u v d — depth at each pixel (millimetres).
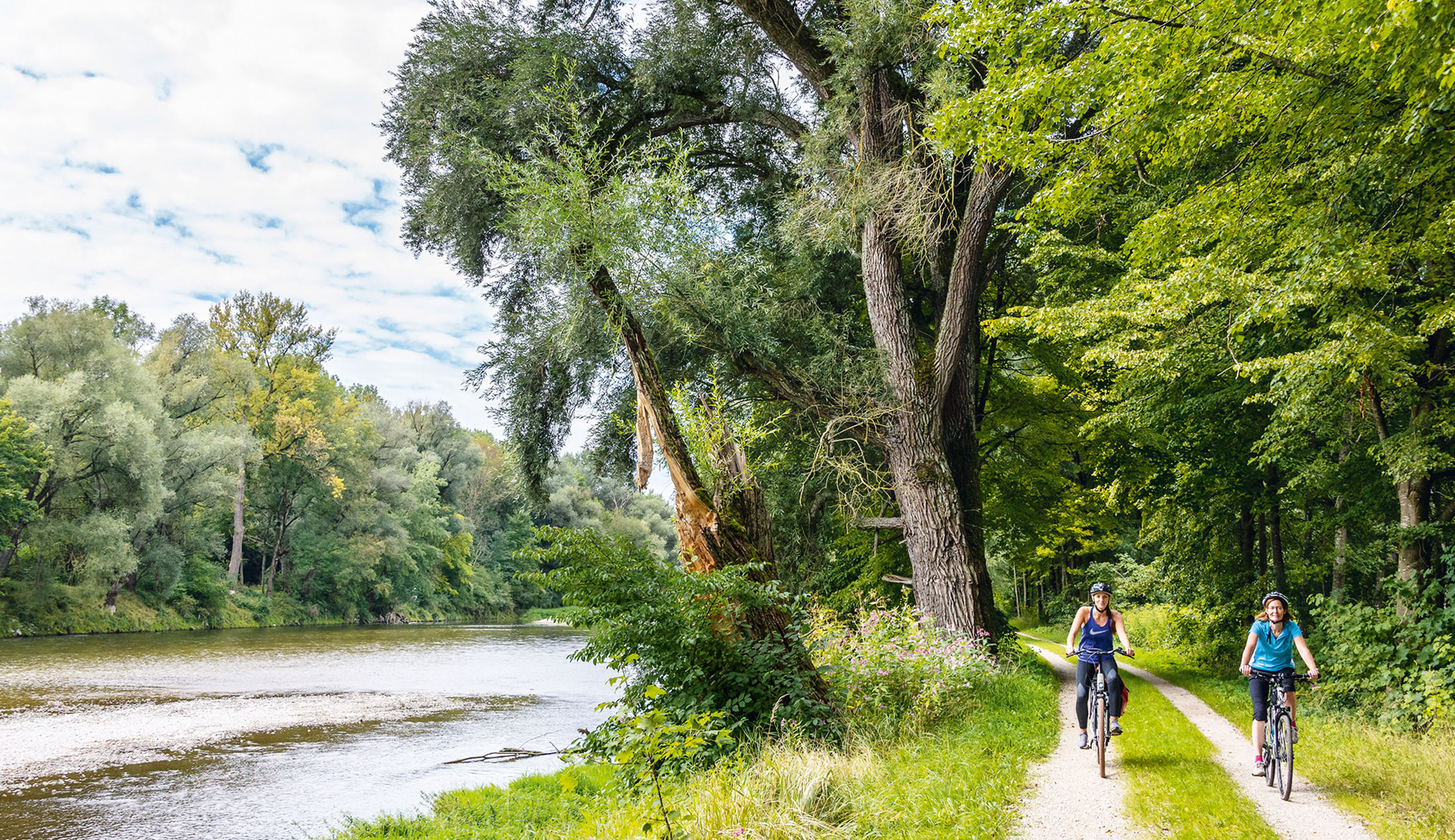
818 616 13438
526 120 15141
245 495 56500
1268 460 12547
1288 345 12344
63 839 9406
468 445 81750
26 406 38281
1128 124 8320
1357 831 5457
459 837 8352
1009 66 8602
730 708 8805
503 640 44594
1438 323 9172
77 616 40156
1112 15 7707
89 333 42844
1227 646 18141
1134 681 16109
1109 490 19453
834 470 16828
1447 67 6027
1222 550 18828
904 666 10422
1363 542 17828
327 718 17750
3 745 14672
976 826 5398
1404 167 8445
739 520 10047
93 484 41562
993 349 20297
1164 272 12227
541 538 9273
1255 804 6180
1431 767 6848
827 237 15789
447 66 15961
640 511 97438
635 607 8898
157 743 14953
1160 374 13109
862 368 16547
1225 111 8008
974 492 16906
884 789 6285
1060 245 16062
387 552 61219
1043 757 7980
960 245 15188
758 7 15578
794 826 5270
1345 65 7453
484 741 15289
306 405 57562
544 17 17141
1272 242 9617
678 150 17641
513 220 12453
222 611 49750
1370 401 11656
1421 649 9688
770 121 17859
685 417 10375
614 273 11898
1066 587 36844
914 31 13703
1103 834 5391
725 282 15930
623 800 7590
